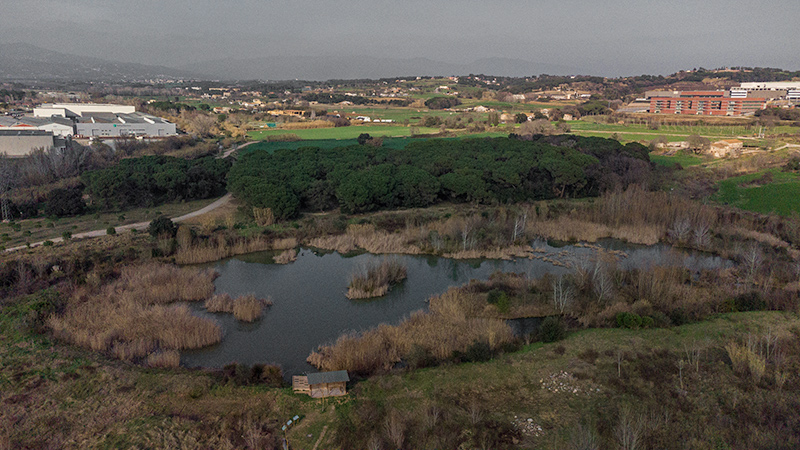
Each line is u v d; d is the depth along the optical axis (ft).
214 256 254.68
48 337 164.66
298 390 136.46
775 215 309.22
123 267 226.99
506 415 125.80
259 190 306.35
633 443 104.47
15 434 117.39
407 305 207.31
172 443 114.62
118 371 145.28
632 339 164.35
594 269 217.56
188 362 159.02
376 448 110.83
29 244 246.06
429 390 136.67
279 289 222.48
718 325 173.58
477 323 177.88
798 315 180.45
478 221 298.97
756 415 124.16
